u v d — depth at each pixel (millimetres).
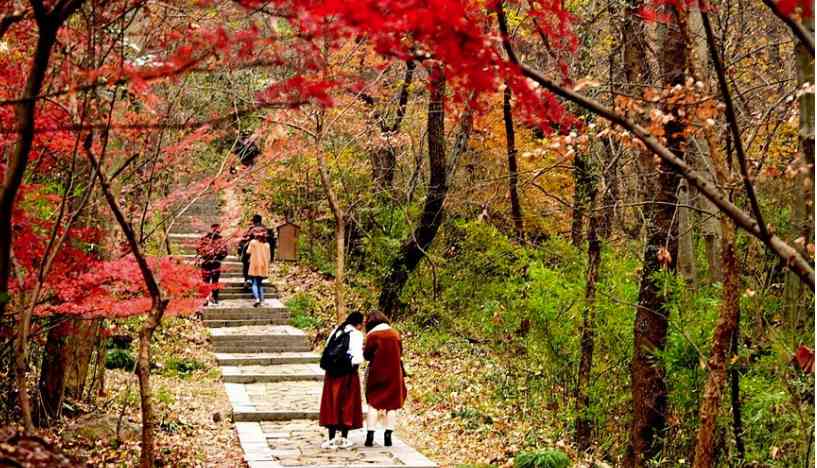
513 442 11945
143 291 8414
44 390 10562
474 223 16656
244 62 5273
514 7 10992
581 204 12461
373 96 14992
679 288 9805
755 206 4164
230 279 22203
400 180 21406
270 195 20562
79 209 6496
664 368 10102
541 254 13836
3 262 4434
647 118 6738
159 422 11438
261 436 11352
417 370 16625
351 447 10812
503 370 15594
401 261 19406
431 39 4238
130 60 7141
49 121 7055
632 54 10891
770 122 8609
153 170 8281
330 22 4535
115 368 15062
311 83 4727
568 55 11000
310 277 22766
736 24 11281
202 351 17266
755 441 9719
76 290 7656
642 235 12336
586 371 11992
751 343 9453
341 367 10680
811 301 8633
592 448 12055
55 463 4043
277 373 15625
